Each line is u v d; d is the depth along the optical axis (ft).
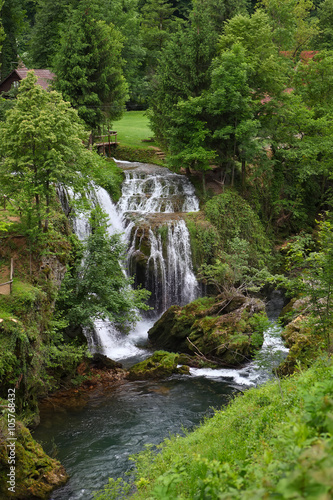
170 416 55.26
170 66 115.55
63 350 62.23
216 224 105.40
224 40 117.50
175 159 113.91
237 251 100.83
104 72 121.90
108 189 109.40
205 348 75.00
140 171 119.85
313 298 43.93
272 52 119.65
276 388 40.93
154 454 42.32
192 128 113.91
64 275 69.72
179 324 79.30
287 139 120.88
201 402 59.47
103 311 67.46
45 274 63.31
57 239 70.44
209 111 108.58
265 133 116.37
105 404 58.90
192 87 115.24
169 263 97.91
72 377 64.75
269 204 122.83
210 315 79.92
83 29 119.75
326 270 43.01
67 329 68.69
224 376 68.85
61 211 81.15
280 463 14.96
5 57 179.73
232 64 106.73
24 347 50.47
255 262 106.42
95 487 40.78
